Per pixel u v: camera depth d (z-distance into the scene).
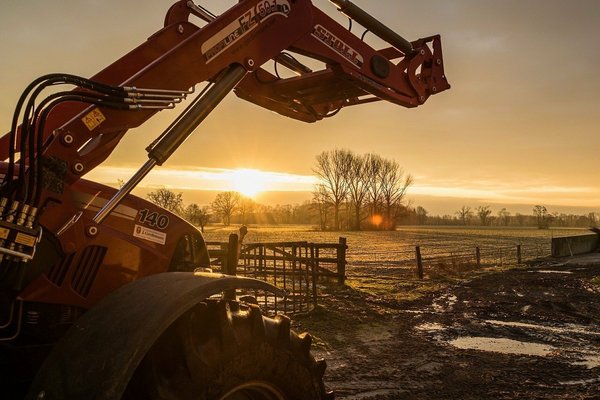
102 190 3.30
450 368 8.12
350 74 4.54
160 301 2.60
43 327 3.08
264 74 4.91
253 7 3.70
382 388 7.12
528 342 10.10
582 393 6.99
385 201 106.19
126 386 2.40
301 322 10.85
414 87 5.24
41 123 2.79
